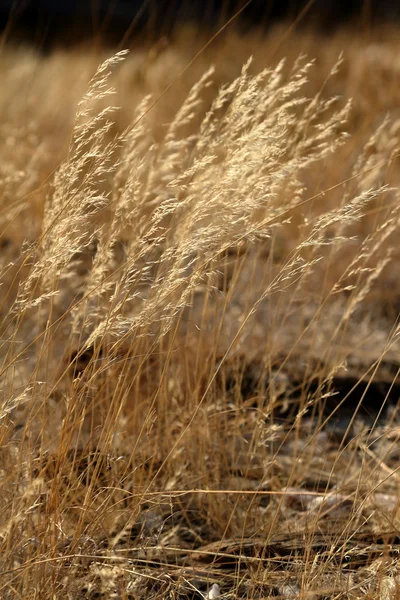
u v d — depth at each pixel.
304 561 3.48
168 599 3.34
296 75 3.95
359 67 11.52
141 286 5.49
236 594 3.36
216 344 4.16
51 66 12.86
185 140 4.21
